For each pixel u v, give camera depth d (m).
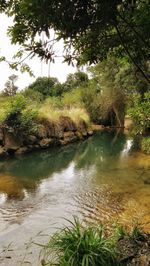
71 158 14.72
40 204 7.99
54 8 2.79
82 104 28.80
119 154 15.48
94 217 7.11
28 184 10.04
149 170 11.53
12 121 14.89
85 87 30.38
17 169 12.22
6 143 14.66
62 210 7.56
